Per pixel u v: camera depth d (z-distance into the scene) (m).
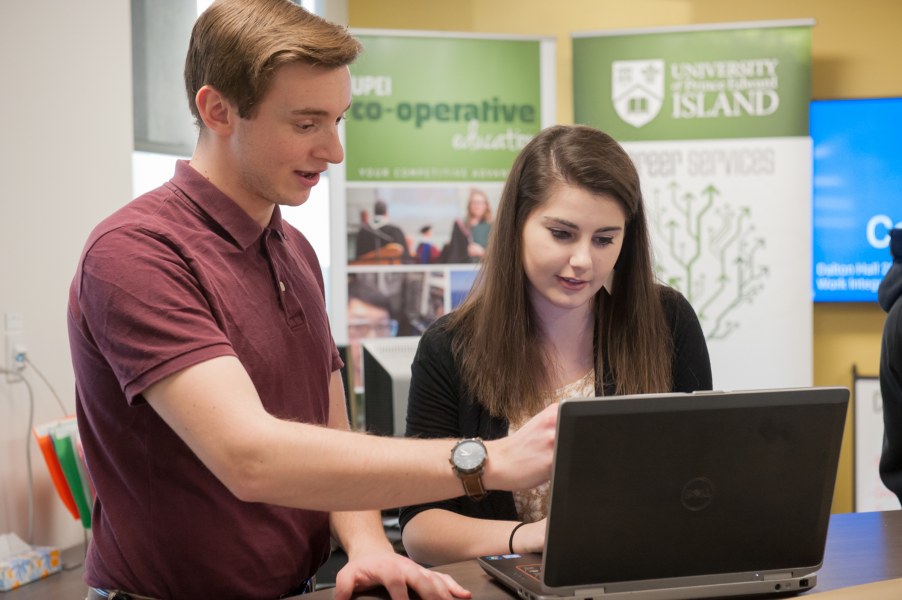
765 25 4.61
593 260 1.51
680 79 4.66
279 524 1.30
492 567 1.26
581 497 1.07
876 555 1.37
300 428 1.09
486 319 1.62
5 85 3.28
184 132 4.19
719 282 4.67
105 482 1.27
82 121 3.56
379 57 4.68
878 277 4.84
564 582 1.10
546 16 5.13
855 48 4.91
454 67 4.72
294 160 1.22
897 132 4.81
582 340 1.67
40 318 3.42
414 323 4.74
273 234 1.38
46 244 3.43
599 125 4.73
